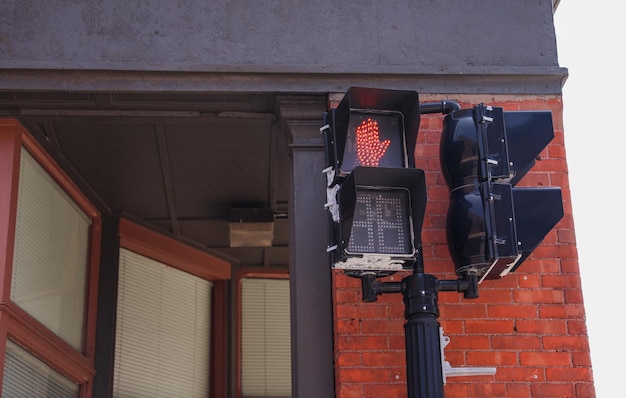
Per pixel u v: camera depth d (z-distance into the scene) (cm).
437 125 654
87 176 760
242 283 917
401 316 604
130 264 823
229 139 720
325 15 667
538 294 618
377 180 546
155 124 691
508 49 670
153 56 649
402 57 661
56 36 649
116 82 643
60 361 705
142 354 816
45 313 700
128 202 802
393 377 589
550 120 595
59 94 650
